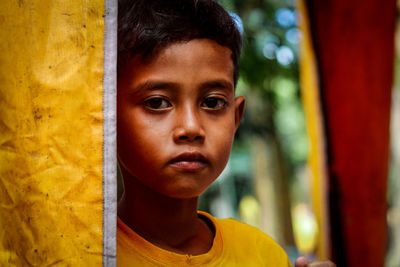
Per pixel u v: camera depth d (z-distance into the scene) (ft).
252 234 4.06
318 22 6.12
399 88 19.69
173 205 3.38
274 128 20.21
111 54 2.69
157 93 3.01
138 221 3.37
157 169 3.02
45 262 2.64
